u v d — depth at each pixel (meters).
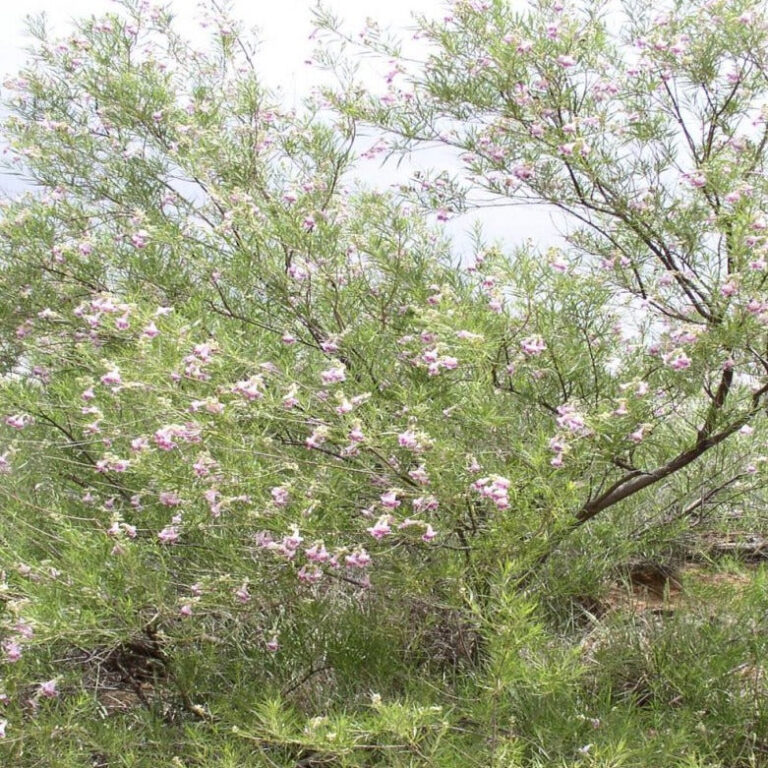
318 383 3.32
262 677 3.07
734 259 3.12
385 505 2.71
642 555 3.94
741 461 3.70
